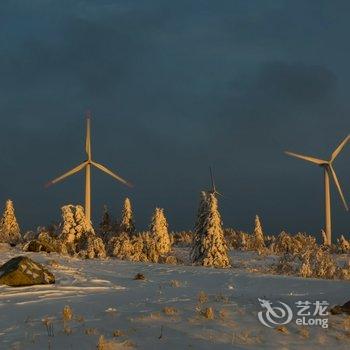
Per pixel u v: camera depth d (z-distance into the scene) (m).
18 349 11.65
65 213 49.06
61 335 12.70
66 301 17.92
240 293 21.31
